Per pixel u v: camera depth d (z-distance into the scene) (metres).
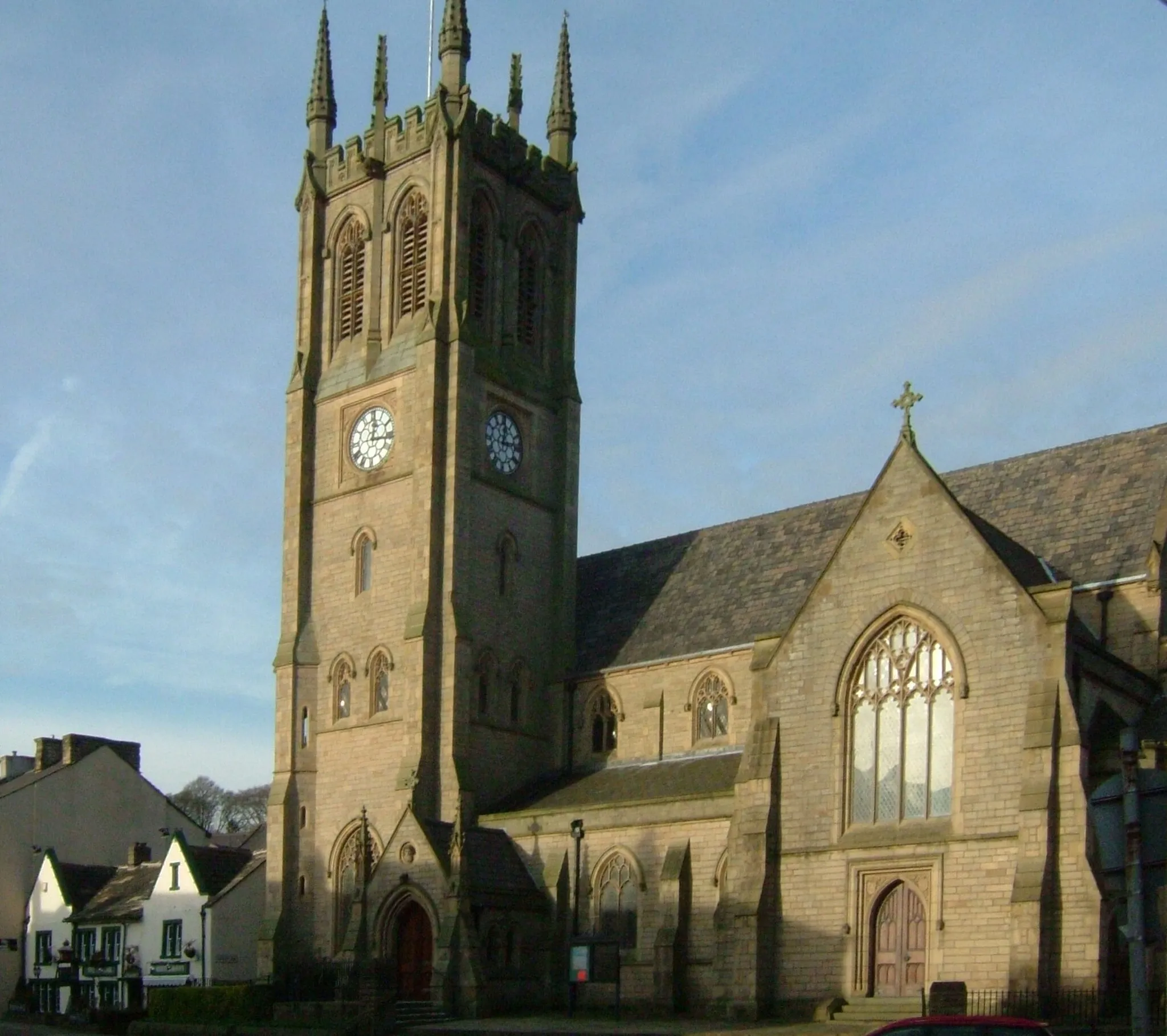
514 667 92.81
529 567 95.25
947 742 64.94
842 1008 64.38
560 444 98.69
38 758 128.88
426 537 89.44
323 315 100.62
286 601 96.19
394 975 76.69
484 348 94.62
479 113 97.50
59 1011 113.88
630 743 90.06
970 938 61.88
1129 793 28.36
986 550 64.81
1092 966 57.72
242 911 104.50
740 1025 64.56
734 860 69.00
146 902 108.75
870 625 67.81
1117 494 76.25
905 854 64.50
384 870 82.62
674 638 91.12
